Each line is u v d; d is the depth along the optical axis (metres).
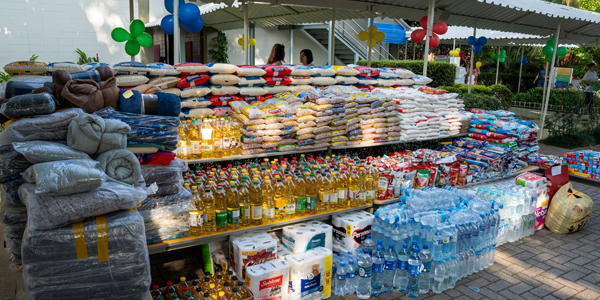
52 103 2.38
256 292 2.99
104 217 2.19
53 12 8.55
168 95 2.98
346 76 5.55
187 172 3.60
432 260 3.48
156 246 2.93
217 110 4.43
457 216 3.68
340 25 12.86
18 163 2.30
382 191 4.13
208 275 2.82
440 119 5.43
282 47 6.31
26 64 3.70
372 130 4.80
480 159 5.13
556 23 9.20
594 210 5.84
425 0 6.87
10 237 2.44
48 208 2.04
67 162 2.15
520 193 4.57
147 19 14.10
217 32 12.60
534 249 4.46
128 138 2.74
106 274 2.16
